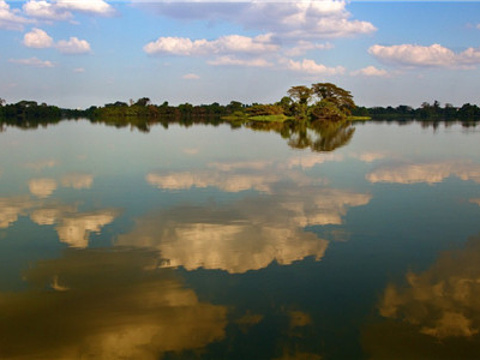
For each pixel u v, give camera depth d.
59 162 28.02
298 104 138.38
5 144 42.12
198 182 20.47
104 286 8.84
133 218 13.95
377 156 31.20
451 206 15.53
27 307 7.98
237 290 8.62
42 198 17.03
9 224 13.33
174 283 8.98
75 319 7.55
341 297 8.32
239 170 24.27
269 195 17.38
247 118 147.75
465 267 9.84
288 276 9.30
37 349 6.68
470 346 6.72
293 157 30.50
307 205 15.62
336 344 6.77
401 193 17.83
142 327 7.29
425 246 11.25
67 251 10.90
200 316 7.64
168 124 99.12
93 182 20.55
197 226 12.97
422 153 33.19
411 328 7.22
